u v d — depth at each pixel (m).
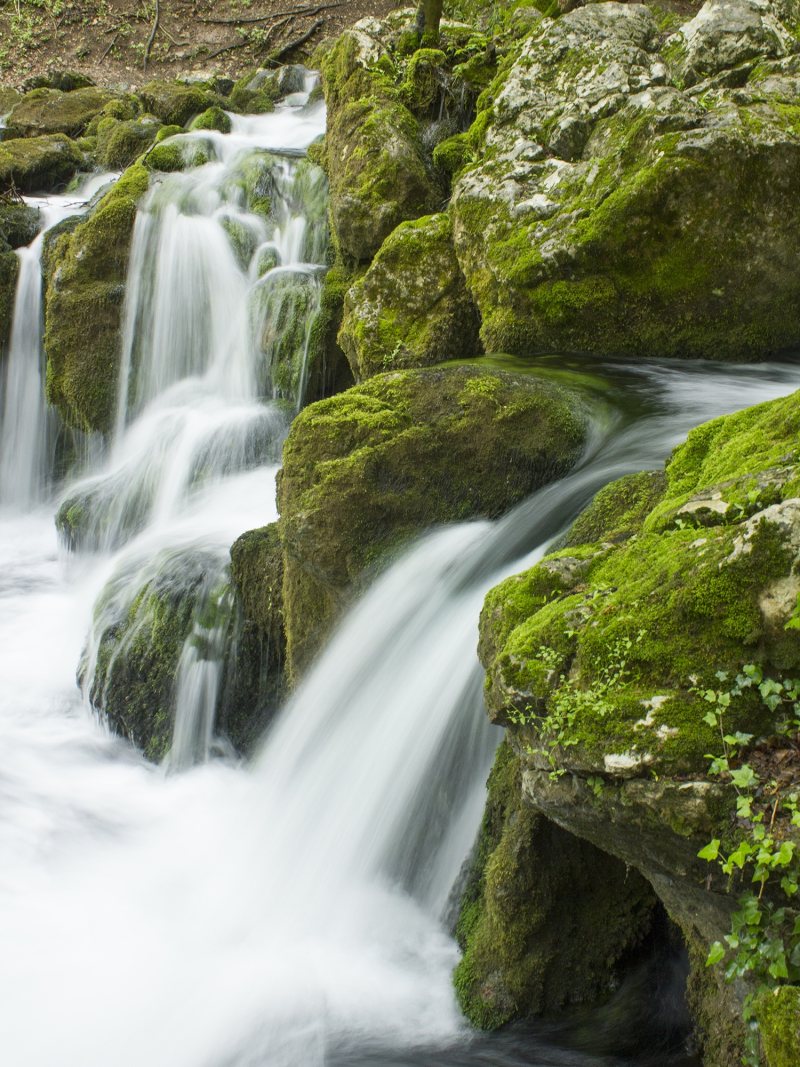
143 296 10.03
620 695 2.79
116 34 20.75
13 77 20.34
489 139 7.38
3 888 4.76
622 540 3.62
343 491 5.12
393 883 4.27
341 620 5.28
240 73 19.72
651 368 6.20
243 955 4.18
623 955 3.74
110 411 10.05
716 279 6.15
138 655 6.42
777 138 5.92
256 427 8.60
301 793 4.77
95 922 4.49
